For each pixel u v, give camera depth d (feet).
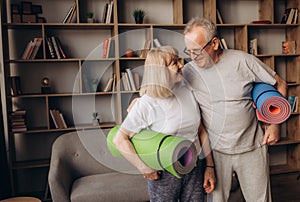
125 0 12.91
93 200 8.04
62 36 12.41
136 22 12.46
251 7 14.43
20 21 11.30
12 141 11.62
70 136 9.77
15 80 11.50
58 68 12.44
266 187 5.39
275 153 14.99
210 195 5.39
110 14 11.94
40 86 12.30
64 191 8.15
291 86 14.43
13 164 11.59
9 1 11.82
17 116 11.28
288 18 13.98
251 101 5.19
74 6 11.77
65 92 12.51
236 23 14.29
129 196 8.05
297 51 14.01
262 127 5.61
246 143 5.21
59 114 11.85
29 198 8.46
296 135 14.26
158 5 13.25
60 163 8.87
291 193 11.57
